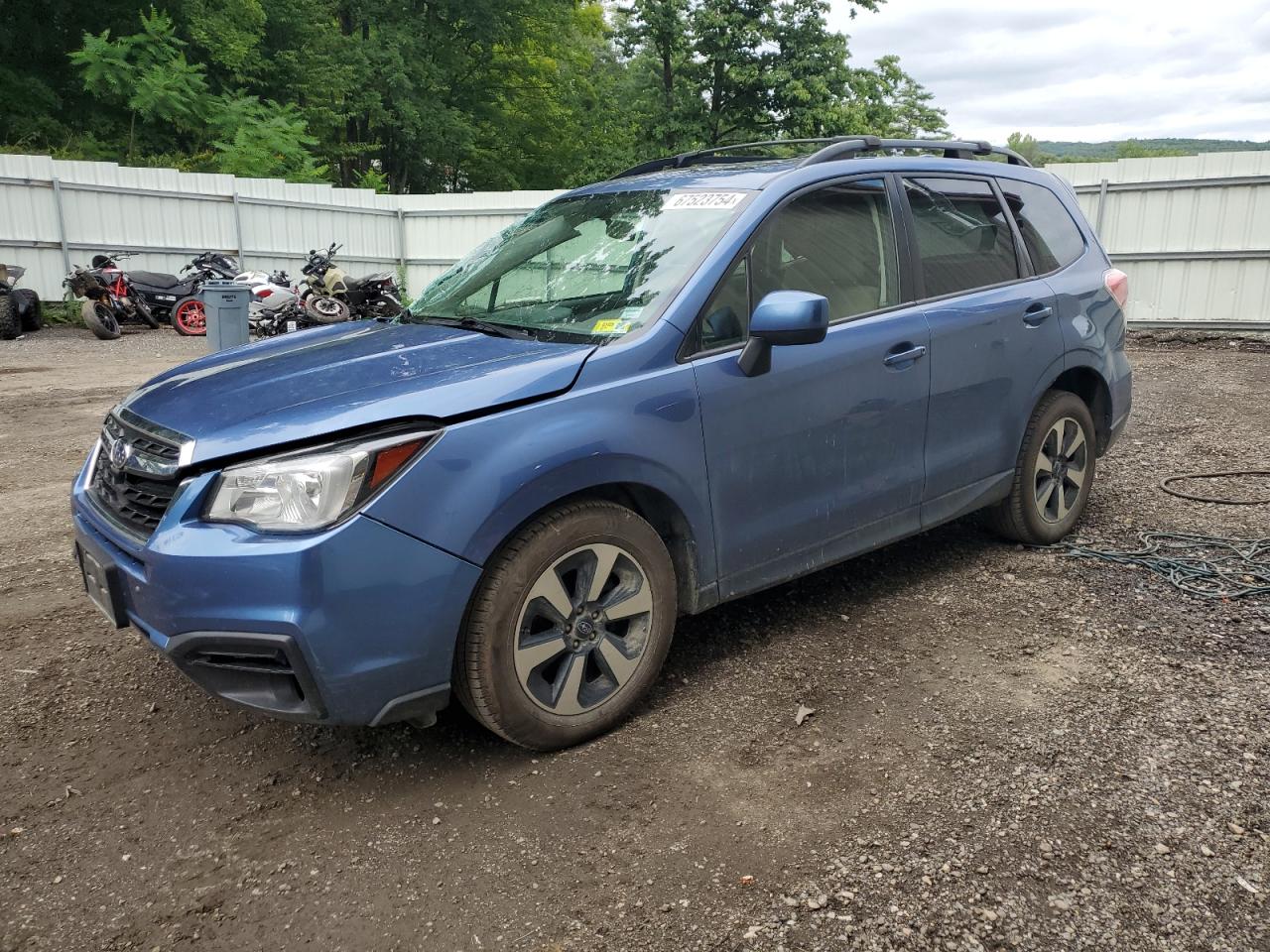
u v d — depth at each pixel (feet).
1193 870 7.66
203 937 7.28
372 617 8.28
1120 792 8.72
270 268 61.00
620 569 10.00
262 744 10.11
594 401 9.53
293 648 8.02
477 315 11.93
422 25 106.22
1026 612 12.91
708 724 10.19
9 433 25.57
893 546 15.71
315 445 8.38
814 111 91.09
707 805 8.73
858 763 9.36
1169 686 10.72
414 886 7.79
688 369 10.26
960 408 13.24
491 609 8.94
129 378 35.22
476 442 8.75
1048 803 8.58
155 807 9.00
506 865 8.02
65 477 21.07
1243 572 14.14
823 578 14.35
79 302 53.16
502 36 110.01
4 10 78.38
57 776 9.52
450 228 66.08
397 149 110.63
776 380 10.93
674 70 98.73
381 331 11.88
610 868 7.93
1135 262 47.42
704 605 10.86
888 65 106.32
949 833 8.21
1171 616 12.69
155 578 8.38
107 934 7.32
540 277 12.03
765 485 11.05
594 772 9.36
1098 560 14.79
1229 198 44.75
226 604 8.10
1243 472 19.97
